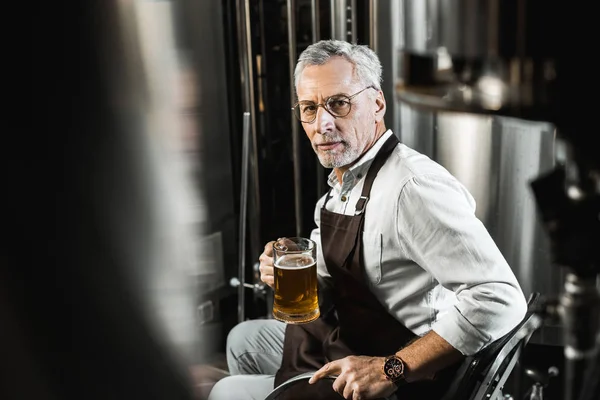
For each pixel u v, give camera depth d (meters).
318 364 1.47
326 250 1.48
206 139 1.93
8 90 0.83
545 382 1.68
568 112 0.40
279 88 2.08
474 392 1.12
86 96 0.92
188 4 1.70
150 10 1.46
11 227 0.87
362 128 1.40
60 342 0.94
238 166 2.19
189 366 1.16
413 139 1.86
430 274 1.37
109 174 0.97
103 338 0.99
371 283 1.44
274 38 2.02
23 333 0.92
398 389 1.30
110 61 0.98
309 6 1.93
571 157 0.56
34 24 0.84
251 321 1.81
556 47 0.40
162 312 1.13
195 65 1.81
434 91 0.43
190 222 1.91
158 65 1.54
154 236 1.11
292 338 1.55
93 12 0.90
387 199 1.35
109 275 0.96
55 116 0.87
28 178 0.87
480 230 1.28
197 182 1.91
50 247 0.89
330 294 1.60
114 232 0.99
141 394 1.04
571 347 0.69
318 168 2.11
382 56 1.82
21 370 0.93
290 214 2.23
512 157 1.76
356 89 1.38
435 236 1.28
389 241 1.36
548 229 0.65
